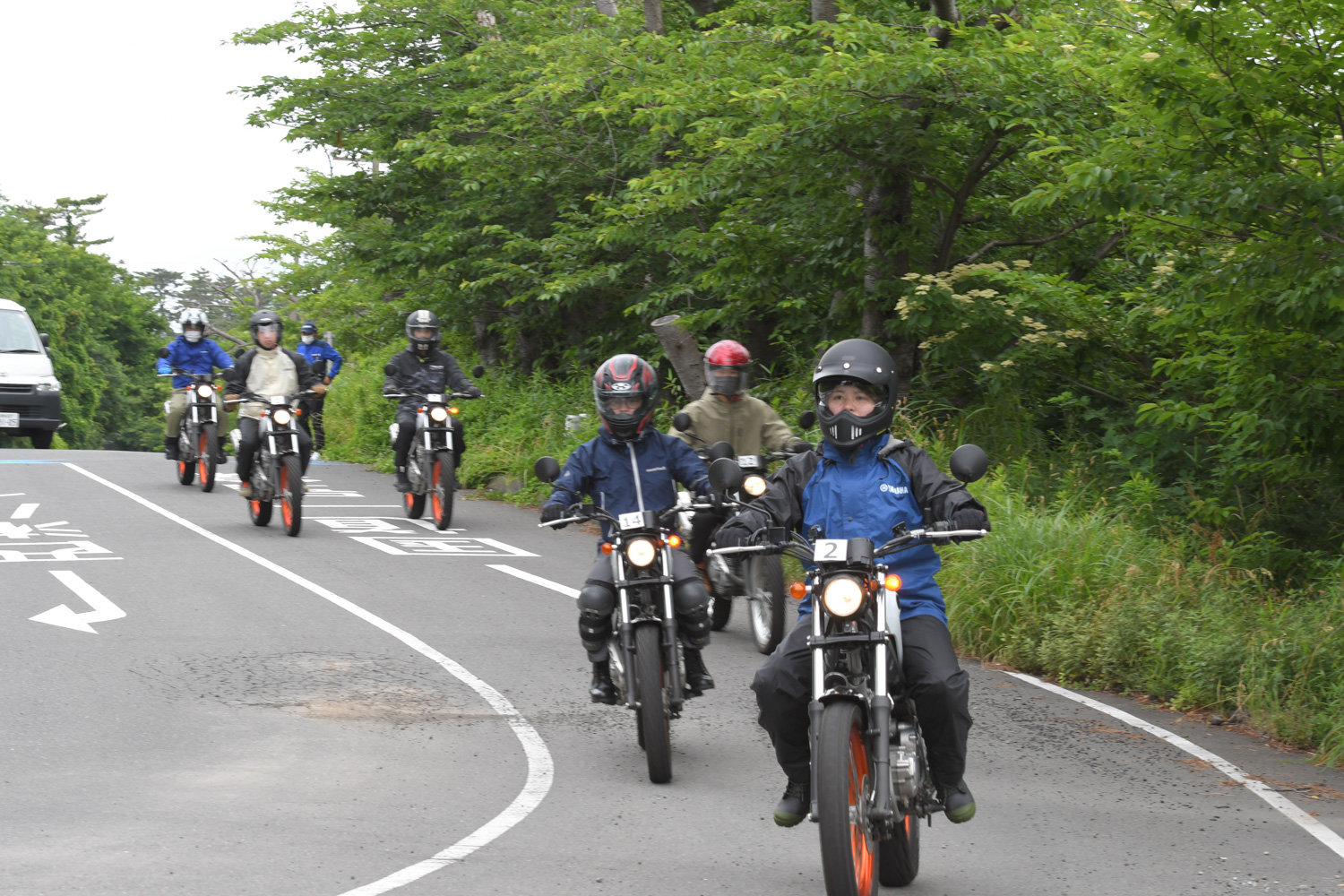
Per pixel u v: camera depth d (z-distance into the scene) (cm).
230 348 8931
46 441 3928
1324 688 1106
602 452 958
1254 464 1616
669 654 884
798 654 652
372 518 2200
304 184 3647
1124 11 1673
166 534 1959
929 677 645
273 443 1972
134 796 816
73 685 1082
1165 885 712
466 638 1306
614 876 701
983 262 2206
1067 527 1434
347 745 945
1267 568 1557
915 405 2089
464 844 746
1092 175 1298
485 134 3108
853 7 2203
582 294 2916
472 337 3972
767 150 1988
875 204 2097
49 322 10075
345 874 691
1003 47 1922
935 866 740
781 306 2331
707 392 1358
